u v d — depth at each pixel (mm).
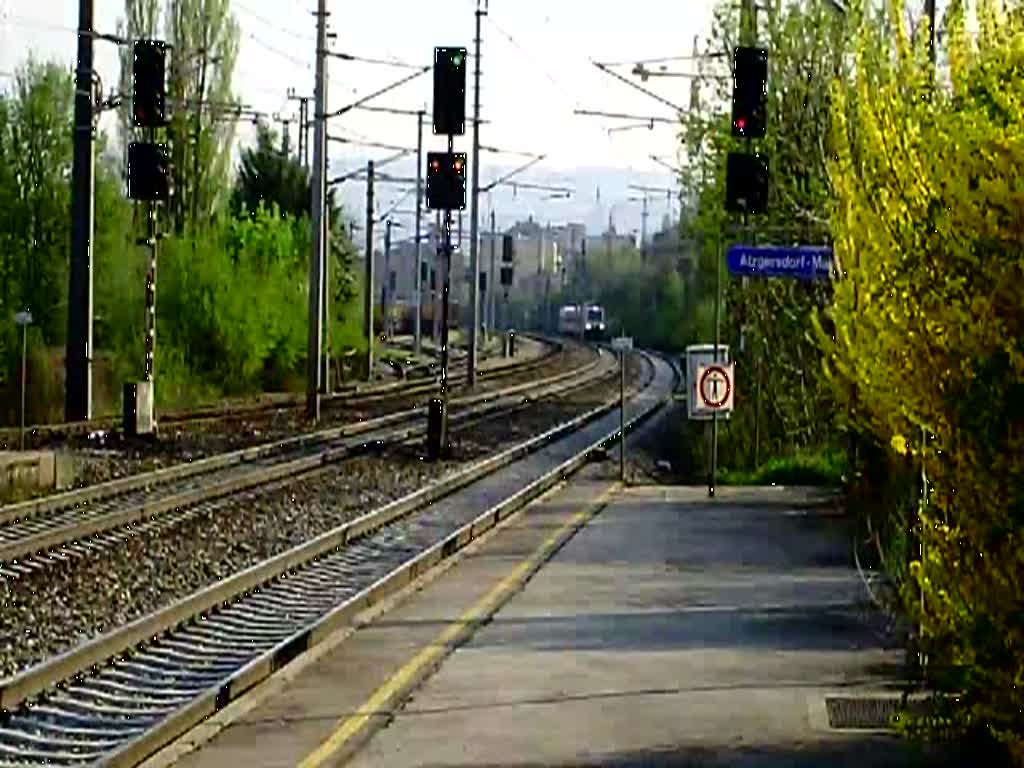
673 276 139000
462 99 41812
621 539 28781
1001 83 10922
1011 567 10500
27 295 59000
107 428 46375
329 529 29766
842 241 13453
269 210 82312
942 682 11727
